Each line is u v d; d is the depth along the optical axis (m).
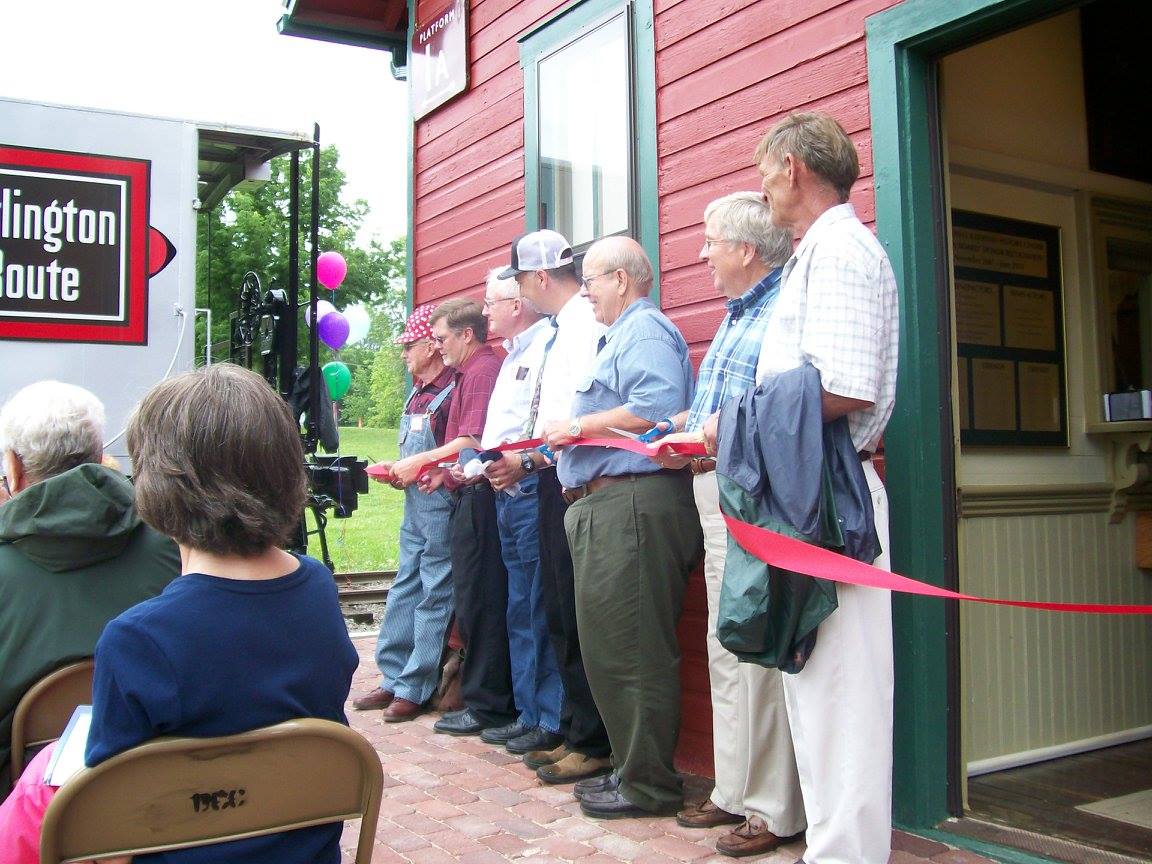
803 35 3.16
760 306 2.79
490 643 4.07
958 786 2.81
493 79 4.93
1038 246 3.52
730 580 2.29
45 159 5.44
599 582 3.00
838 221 2.40
